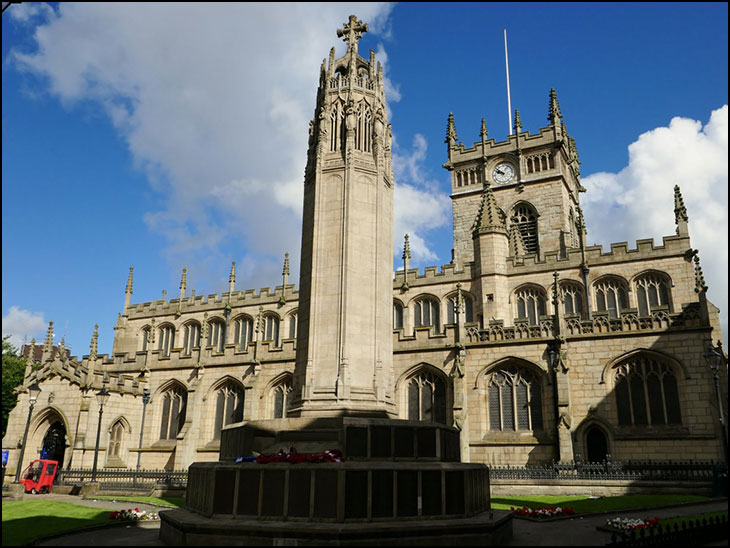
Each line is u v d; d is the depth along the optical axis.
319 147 29.83
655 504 27.16
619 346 41.62
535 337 44.31
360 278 27.45
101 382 51.22
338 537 16.23
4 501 30.98
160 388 57.06
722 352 39.72
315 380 25.83
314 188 29.56
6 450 49.88
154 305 79.06
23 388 51.28
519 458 42.00
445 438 21.70
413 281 65.00
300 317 28.23
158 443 55.34
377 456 20.33
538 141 75.00
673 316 40.53
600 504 27.73
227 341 72.38
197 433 53.88
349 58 31.86
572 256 58.84
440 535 17.02
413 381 48.12
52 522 23.14
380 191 29.39
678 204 56.44
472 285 61.38
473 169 78.94
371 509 17.48
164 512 20.45
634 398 40.66
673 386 39.81
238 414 53.97
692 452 37.72
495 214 61.34
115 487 38.97
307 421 23.58
